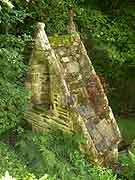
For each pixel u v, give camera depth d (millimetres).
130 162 7293
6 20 6602
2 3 6258
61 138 6766
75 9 9391
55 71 6609
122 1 10461
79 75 7117
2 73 6391
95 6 10320
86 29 9602
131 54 9742
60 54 7043
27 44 7484
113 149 7180
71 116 6602
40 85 6828
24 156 6406
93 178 6562
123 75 9891
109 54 9586
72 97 6664
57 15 8156
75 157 6652
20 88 6602
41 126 7016
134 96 10047
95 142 6844
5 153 6180
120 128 9188
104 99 7285
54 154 6398
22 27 7941
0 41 6504
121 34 9859
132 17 10297
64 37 7254
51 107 6824
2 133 6660
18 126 6809
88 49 9570
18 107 6629
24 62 7410
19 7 7336
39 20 8047
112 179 6562
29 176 5594
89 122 6887
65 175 6227
